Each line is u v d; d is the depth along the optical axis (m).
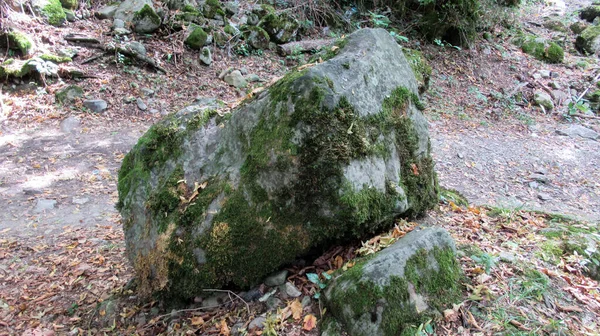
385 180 2.72
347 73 2.65
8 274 3.79
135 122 7.14
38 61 7.24
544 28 12.76
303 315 2.42
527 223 3.58
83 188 5.44
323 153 2.42
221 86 8.17
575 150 7.45
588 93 9.65
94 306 3.22
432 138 7.37
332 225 2.53
